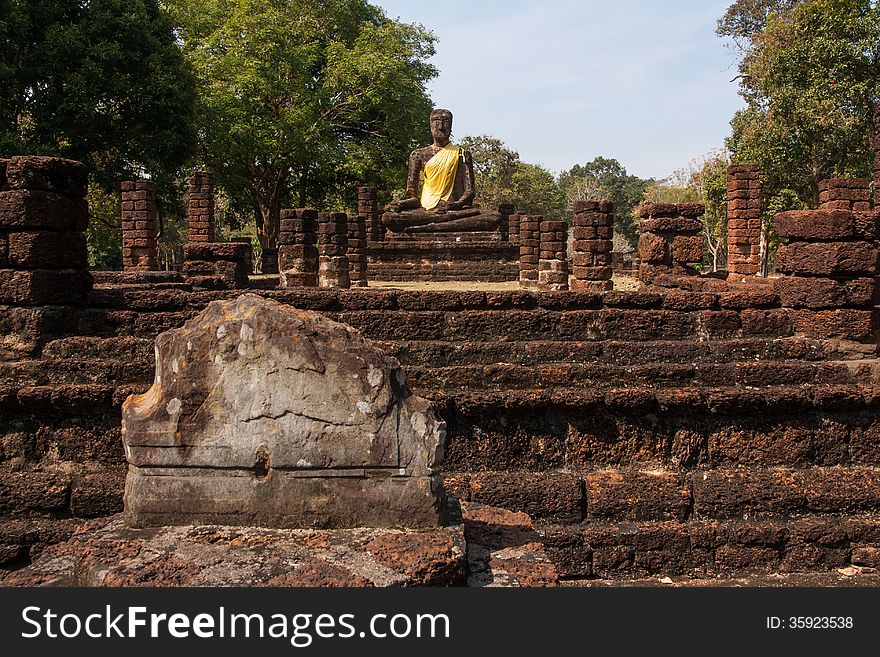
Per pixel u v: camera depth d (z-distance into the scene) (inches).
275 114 1491.1
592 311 304.3
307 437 162.1
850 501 265.0
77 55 997.2
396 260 1136.2
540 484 262.2
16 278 280.5
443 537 156.3
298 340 161.5
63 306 289.3
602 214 671.1
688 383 286.7
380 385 163.0
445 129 1229.1
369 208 1186.0
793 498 265.1
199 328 164.4
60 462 265.6
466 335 301.9
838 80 983.0
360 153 1481.3
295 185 1695.4
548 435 275.1
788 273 309.6
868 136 1007.6
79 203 302.8
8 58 982.4
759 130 1106.1
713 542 258.4
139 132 1085.8
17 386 265.3
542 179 2361.0
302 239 665.6
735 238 804.6
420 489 163.0
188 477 162.7
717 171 1471.5
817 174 1076.5
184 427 162.2
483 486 261.7
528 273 827.4
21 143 944.9
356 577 141.4
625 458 276.8
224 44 1421.0
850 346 295.7
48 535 248.2
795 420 278.8
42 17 992.9
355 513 162.4
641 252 601.6
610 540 256.8
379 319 300.5
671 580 255.3
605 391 272.2
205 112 1310.3
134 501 162.9
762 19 1683.1
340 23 1615.4
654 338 304.8
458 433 272.1
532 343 296.5
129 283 622.5
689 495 264.7
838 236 294.8
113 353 281.6
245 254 459.5
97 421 266.2
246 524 162.2
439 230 1175.0
